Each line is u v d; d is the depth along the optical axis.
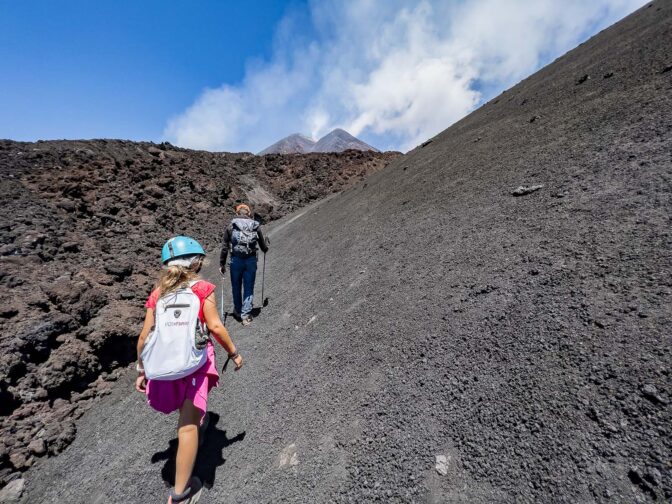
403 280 3.84
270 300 5.99
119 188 14.28
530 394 1.81
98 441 3.87
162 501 2.60
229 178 22.05
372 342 3.04
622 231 2.62
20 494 3.52
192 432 2.15
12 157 13.93
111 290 7.35
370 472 1.92
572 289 2.32
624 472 1.33
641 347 1.72
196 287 2.29
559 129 5.84
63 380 4.87
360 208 9.38
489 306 2.62
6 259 7.10
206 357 2.30
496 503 1.48
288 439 2.51
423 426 2.01
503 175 5.27
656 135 3.70
